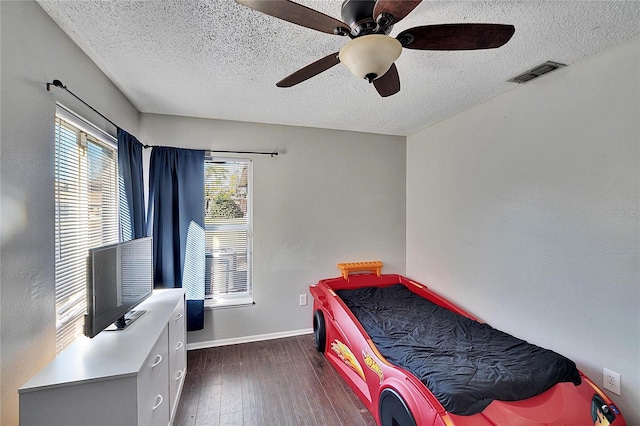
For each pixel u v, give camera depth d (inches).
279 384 93.4
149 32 62.4
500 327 96.8
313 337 128.6
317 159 133.4
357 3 44.0
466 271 111.3
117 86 88.9
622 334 66.2
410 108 108.6
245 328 123.8
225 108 107.9
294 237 130.3
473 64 75.9
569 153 76.4
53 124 57.9
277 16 43.6
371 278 135.6
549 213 81.4
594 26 59.8
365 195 141.5
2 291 45.6
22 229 49.8
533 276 85.9
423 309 107.8
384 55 46.9
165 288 109.1
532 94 85.7
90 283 56.1
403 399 62.8
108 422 48.6
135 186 94.3
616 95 66.9
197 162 115.1
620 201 66.5
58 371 49.3
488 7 54.4
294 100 100.3
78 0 52.8
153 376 59.7
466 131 110.7
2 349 45.4
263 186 125.8
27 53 51.2
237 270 125.7
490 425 54.0
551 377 64.6
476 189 106.4
